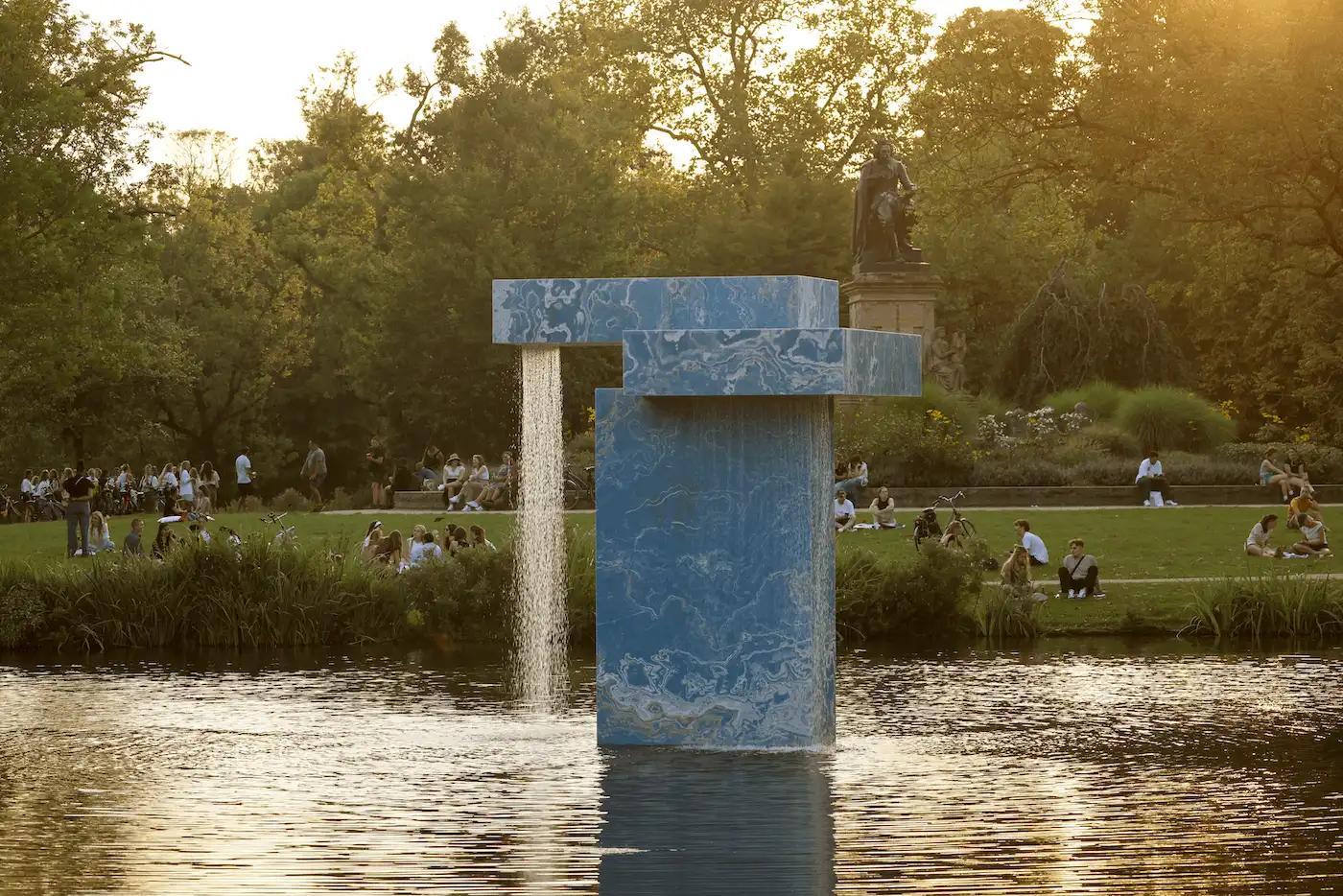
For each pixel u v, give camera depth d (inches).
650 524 688.4
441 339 2620.6
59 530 1704.0
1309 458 1886.1
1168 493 1779.0
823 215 2861.7
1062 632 1144.8
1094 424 1994.3
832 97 3144.7
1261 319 2393.0
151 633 1160.8
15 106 1526.8
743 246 2810.0
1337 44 1314.0
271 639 1160.8
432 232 2652.6
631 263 2915.8
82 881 490.9
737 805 594.2
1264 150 1321.4
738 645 686.5
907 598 1144.2
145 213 1680.6
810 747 687.1
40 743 745.6
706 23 3139.8
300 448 3134.8
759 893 477.4
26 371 1630.2
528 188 2628.0
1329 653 1032.2
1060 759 682.8
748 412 680.4
